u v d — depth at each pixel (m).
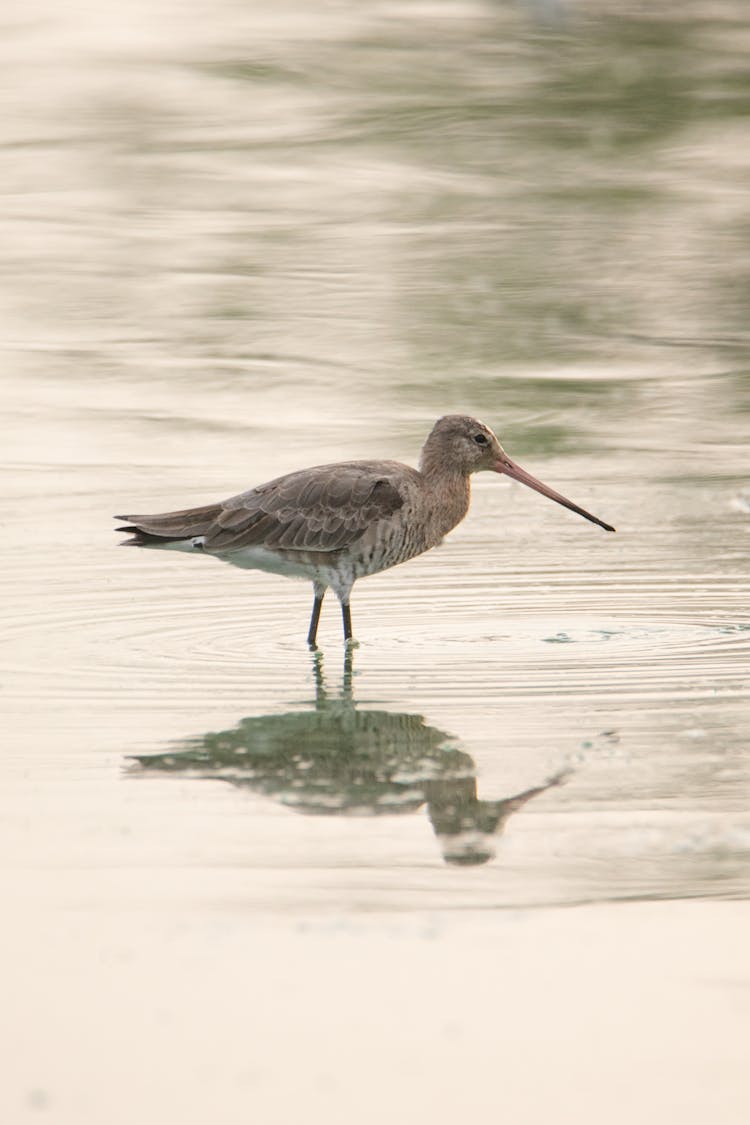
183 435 22.19
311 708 13.05
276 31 49.03
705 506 19.44
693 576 16.75
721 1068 7.77
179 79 44.06
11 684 13.56
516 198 34.41
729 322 27.31
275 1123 7.33
